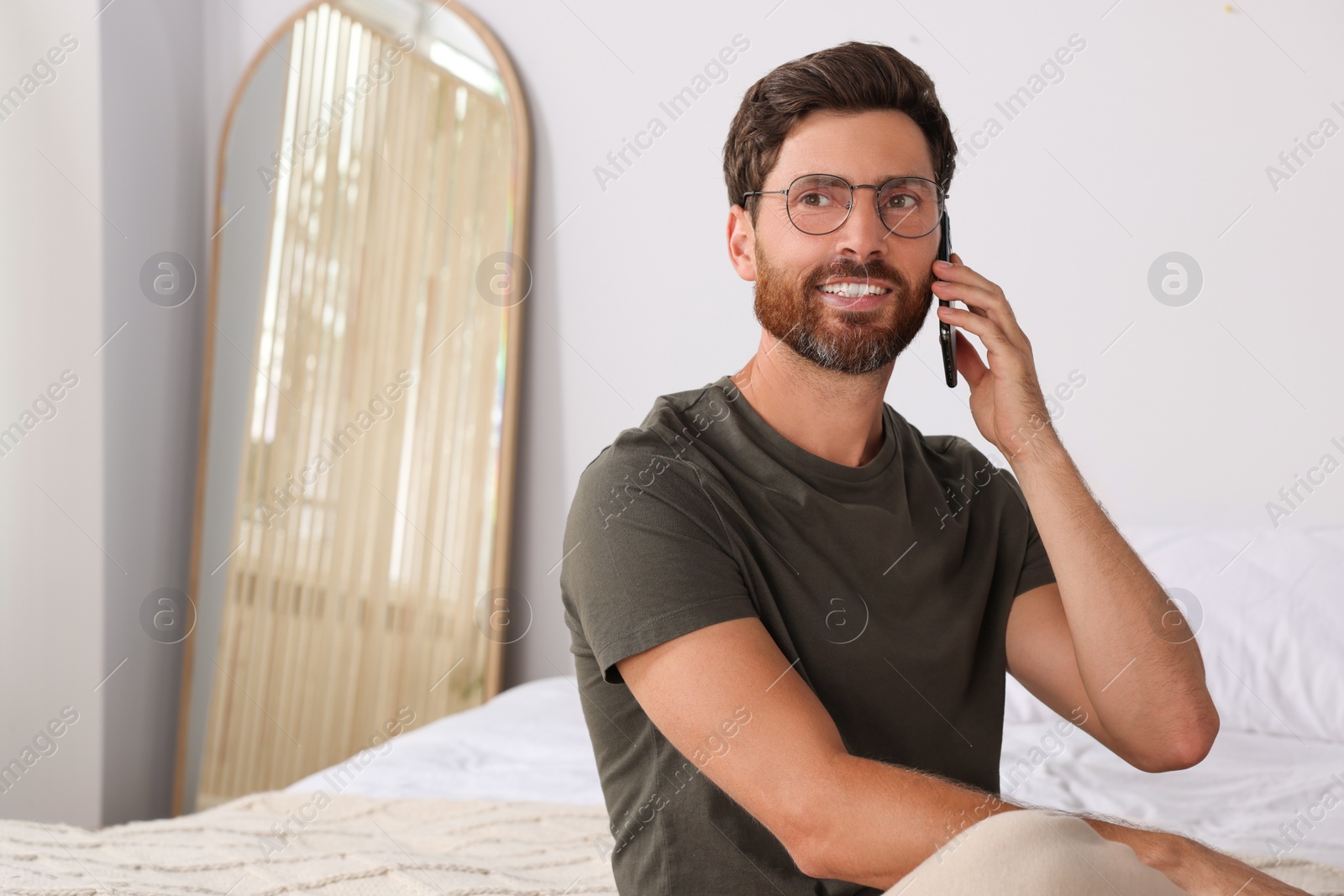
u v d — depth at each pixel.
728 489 0.94
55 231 2.92
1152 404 2.41
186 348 3.17
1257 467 2.34
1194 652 1.02
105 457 2.92
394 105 3.02
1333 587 1.99
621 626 0.86
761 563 0.94
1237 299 2.36
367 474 2.99
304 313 3.07
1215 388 2.37
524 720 2.26
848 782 0.77
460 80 2.96
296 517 3.04
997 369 1.07
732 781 0.81
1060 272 2.47
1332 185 2.30
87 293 2.91
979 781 1.02
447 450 2.92
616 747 0.95
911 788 0.76
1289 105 2.32
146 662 3.06
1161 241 2.41
